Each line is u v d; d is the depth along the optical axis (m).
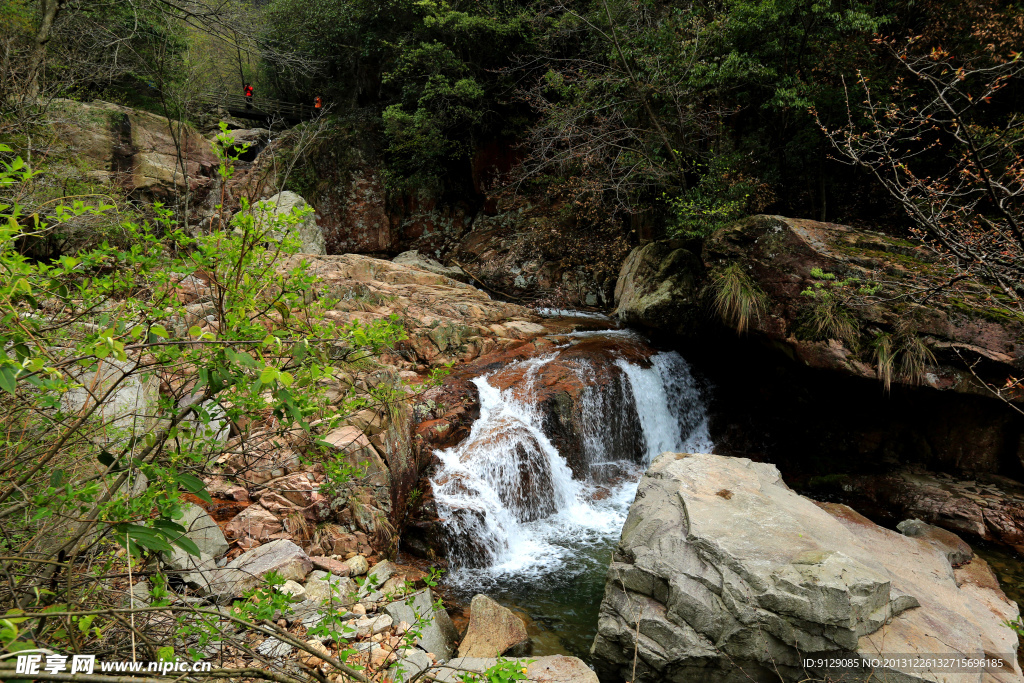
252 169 15.89
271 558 4.08
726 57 10.08
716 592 3.78
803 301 7.71
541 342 9.77
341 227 16.73
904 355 6.96
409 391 7.14
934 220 5.41
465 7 15.21
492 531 6.02
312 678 2.13
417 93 16.11
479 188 17.16
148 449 2.09
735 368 9.62
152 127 13.27
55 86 9.27
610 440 8.45
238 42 12.62
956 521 6.60
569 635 4.75
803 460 8.51
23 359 1.62
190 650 2.25
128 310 2.15
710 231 10.04
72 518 1.89
